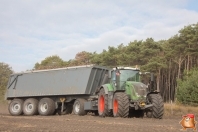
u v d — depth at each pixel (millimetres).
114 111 15617
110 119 14609
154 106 15047
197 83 30688
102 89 17094
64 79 20000
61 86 20031
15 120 14836
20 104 21672
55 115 20391
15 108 21922
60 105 21141
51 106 20266
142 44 49406
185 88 31344
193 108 23984
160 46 48938
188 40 44969
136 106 15227
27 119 15500
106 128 10422
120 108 14938
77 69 19484
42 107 20656
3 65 68125
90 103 18047
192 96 30562
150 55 48469
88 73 18797
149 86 16281
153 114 15102
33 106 20953
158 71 47969
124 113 14969
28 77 22000
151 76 16375
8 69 68250
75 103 19375
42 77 21234
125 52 50375
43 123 12938
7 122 13602
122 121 13336
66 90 19703
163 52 49844
